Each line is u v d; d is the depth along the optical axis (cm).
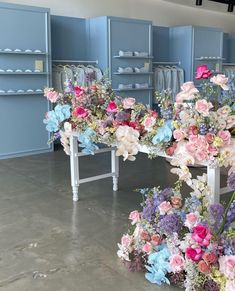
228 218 231
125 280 254
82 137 361
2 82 626
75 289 244
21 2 706
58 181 496
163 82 878
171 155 267
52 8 753
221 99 259
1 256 291
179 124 254
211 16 1091
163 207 250
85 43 790
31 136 674
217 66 958
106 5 839
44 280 256
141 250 269
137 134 295
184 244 230
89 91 374
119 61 769
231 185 241
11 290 245
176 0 982
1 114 636
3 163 605
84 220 363
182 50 910
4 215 377
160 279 245
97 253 294
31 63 653
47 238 323
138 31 790
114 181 453
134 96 809
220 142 236
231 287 200
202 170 513
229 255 210
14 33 625
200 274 221
